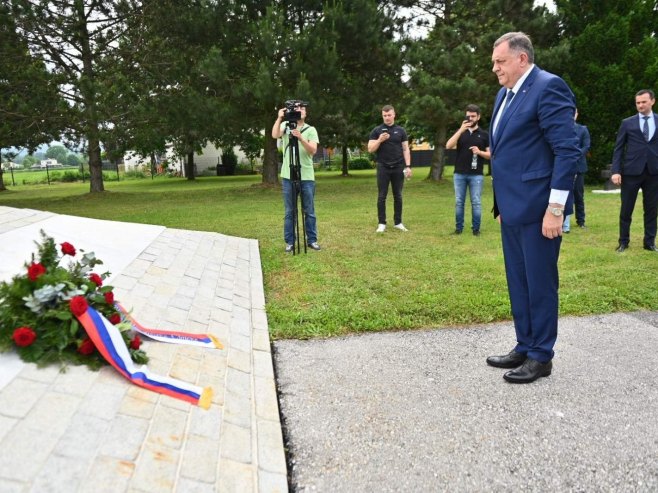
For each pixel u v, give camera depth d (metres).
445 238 7.08
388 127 7.40
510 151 2.88
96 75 15.01
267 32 12.05
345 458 2.19
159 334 2.97
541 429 2.41
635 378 2.93
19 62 13.45
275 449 2.20
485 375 2.99
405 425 2.45
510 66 2.81
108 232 5.55
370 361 3.20
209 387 2.53
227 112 13.12
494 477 2.06
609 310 4.11
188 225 8.59
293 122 5.75
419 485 2.02
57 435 1.80
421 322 3.85
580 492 1.97
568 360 3.19
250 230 8.01
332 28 12.77
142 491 1.68
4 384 2.01
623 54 14.59
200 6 13.90
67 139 15.52
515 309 3.07
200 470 1.89
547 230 2.73
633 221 8.34
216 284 4.55
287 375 3.01
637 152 5.75
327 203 12.20
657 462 2.15
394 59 14.23
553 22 15.34
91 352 2.34
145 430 2.00
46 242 2.70
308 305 4.21
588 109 14.79
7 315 2.28
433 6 16.94
